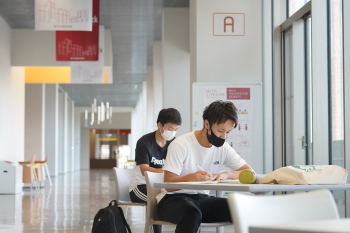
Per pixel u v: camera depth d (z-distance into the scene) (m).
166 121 3.77
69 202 9.23
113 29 12.84
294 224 0.94
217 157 3.02
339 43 5.06
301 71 6.54
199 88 6.42
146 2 10.74
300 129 6.54
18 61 12.74
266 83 6.88
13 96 12.71
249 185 2.31
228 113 2.70
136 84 21.86
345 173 2.48
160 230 3.82
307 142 6.49
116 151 34.84
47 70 16.36
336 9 5.14
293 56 6.54
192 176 2.76
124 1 10.65
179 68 10.97
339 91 5.08
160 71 14.04
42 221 6.51
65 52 10.76
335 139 5.20
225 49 6.88
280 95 6.90
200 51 6.88
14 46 12.77
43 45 12.80
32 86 16.84
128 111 32.22
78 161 30.91
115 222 2.93
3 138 11.71
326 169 2.48
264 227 0.93
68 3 8.06
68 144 26.55
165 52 10.98
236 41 6.89
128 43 14.30
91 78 11.75
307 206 1.44
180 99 10.91
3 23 11.94
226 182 2.74
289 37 6.88
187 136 3.00
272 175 2.54
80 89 23.11
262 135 6.39
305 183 2.40
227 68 6.87
